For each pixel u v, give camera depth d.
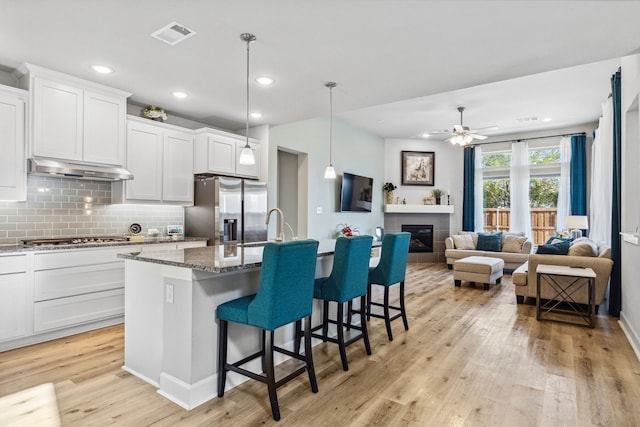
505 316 4.09
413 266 7.92
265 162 5.21
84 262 3.36
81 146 3.46
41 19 2.39
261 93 3.84
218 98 3.99
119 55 2.93
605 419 2.04
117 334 3.37
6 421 1.98
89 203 3.94
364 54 2.90
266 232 5.09
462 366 2.75
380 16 2.34
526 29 2.50
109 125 3.68
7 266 2.91
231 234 4.64
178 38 2.65
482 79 3.45
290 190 6.32
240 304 2.23
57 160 3.30
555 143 7.45
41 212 3.58
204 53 2.89
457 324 3.80
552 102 5.67
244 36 2.61
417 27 2.48
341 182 6.94
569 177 7.22
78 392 2.31
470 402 2.22
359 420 2.03
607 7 2.21
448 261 7.50
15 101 3.11
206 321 2.26
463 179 8.52
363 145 7.67
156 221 4.56
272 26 2.48
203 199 4.57
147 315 2.47
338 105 4.24
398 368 2.71
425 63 3.08
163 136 4.28
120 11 2.29
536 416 2.07
